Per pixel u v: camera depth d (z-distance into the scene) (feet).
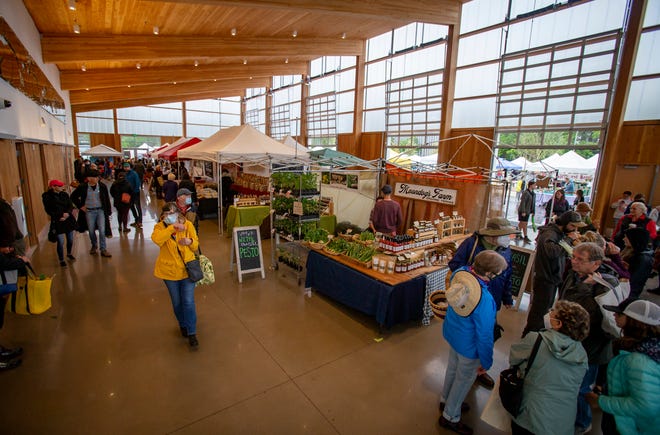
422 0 27.27
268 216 24.02
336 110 47.83
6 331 10.94
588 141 23.75
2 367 9.02
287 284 15.75
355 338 11.21
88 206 18.12
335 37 38.63
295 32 33.27
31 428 7.15
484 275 6.77
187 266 9.95
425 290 11.88
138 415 7.64
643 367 4.66
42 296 9.70
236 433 7.25
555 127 25.36
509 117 28.14
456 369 7.50
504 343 11.26
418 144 36.76
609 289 6.77
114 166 63.10
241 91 75.46
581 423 7.14
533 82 26.14
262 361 9.82
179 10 23.72
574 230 9.49
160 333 11.16
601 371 7.99
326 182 27.53
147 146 73.00
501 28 28.04
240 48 32.50
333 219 23.34
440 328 12.06
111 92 49.65
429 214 18.95
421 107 35.68
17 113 17.54
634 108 21.58
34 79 22.44
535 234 29.09
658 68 20.49
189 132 77.82
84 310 12.55
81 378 8.80
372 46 40.75
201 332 11.33
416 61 35.78
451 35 31.04
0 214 8.91
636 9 20.47
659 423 4.62
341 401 8.32
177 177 45.60
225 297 14.16
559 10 24.40
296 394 8.50
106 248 20.22
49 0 20.08
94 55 26.84
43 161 24.62
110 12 22.59
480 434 7.45
